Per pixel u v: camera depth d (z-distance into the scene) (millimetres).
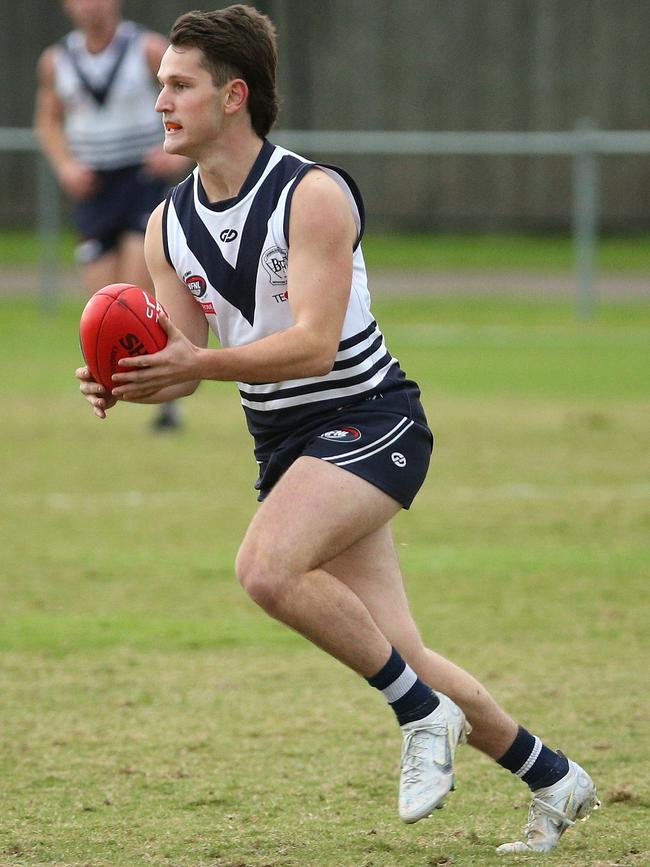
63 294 65750
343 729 16328
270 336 11898
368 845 12531
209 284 12734
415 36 83500
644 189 84312
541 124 84125
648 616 21016
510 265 76312
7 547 25188
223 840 12695
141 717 16734
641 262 77000
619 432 36531
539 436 35969
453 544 25422
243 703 17297
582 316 60188
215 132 12352
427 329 57500
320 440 12391
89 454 33844
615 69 83375
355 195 12500
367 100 83875
